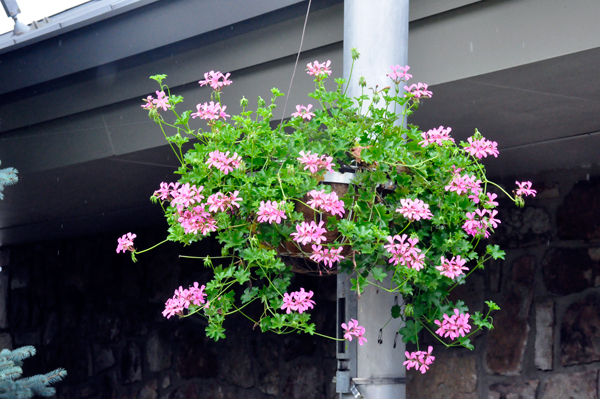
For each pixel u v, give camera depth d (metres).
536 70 1.74
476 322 1.32
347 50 1.49
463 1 1.76
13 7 2.61
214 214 1.28
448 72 1.83
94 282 4.46
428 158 1.32
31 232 4.43
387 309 1.34
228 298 1.31
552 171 2.85
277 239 1.22
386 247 1.17
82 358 4.38
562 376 2.65
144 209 3.78
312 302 1.26
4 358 2.07
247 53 2.18
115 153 2.52
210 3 2.15
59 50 2.47
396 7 1.46
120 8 2.29
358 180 1.24
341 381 1.33
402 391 1.34
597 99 2.02
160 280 4.13
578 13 1.60
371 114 1.35
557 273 2.75
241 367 3.68
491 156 2.68
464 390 2.89
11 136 2.76
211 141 1.35
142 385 4.07
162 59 2.34
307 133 1.34
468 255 1.34
